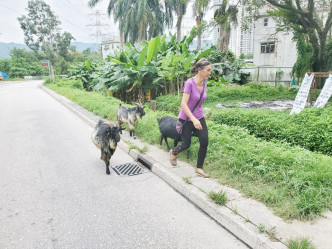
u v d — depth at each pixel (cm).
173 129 481
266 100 1259
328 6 1374
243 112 758
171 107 1019
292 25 1431
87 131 789
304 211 293
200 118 388
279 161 402
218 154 460
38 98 1802
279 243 249
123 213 335
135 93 1385
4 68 6181
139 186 412
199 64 356
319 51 1465
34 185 421
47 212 339
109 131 428
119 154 568
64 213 336
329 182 342
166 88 1340
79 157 554
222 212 306
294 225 275
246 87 1571
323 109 704
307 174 353
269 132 631
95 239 285
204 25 1561
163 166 455
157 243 277
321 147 531
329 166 380
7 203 363
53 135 743
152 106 1050
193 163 458
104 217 326
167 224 310
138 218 323
